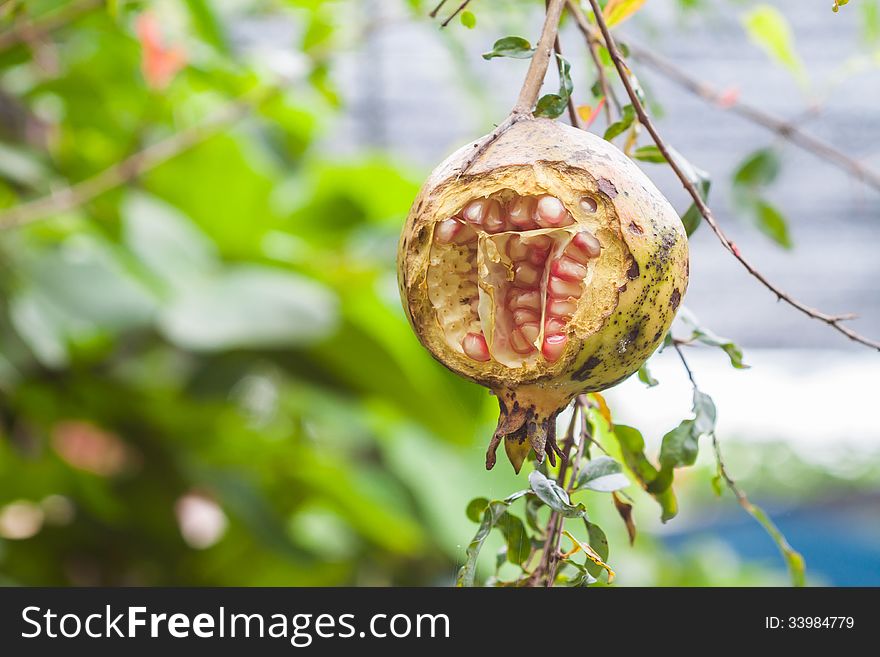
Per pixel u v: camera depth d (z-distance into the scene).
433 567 1.55
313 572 1.46
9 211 1.13
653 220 0.64
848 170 0.86
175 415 1.33
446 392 1.37
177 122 1.40
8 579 1.26
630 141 0.70
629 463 0.71
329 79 1.11
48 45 1.10
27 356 1.20
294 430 1.50
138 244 1.33
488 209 0.65
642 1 0.71
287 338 1.27
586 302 0.64
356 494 1.38
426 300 0.65
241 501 1.33
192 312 1.26
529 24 1.01
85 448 1.33
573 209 0.64
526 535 0.69
